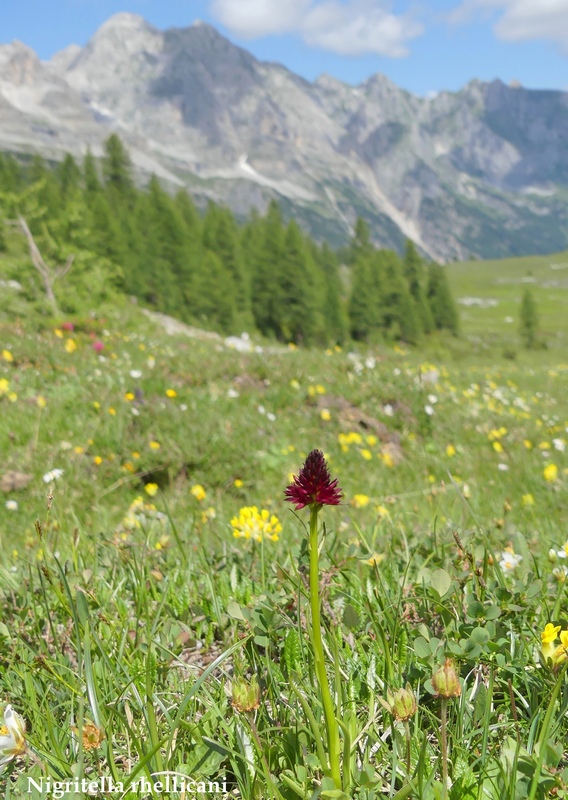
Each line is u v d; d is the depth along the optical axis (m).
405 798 0.40
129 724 0.53
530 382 5.87
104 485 1.99
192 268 17.56
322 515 1.25
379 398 3.12
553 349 31.89
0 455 2.02
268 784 0.42
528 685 0.53
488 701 0.48
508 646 0.55
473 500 1.60
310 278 21.39
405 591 0.69
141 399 2.58
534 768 0.41
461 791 0.44
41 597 0.77
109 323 6.12
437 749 0.49
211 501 1.86
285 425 2.70
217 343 5.68
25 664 0.60
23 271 6.62
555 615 0.58
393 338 26.16
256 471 2.22
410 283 30.02
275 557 0.84
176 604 0.76
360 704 0.53
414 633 0.59
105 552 0.91
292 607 0.63
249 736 0.49
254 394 2.99
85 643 0.52
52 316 6.04
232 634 0.65
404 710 0.42
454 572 0.67
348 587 0.73
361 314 24.16
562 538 0.93
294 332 21.36
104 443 2.21
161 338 5.50
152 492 1.91
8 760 0.46
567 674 0.50
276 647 0.60
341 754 0.46
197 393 2.84
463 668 0.55
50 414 2.39
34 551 1.03
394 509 1.40
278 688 0.55
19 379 2.81
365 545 0.79
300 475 0.37
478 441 2.87
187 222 21.42
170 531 1.09
